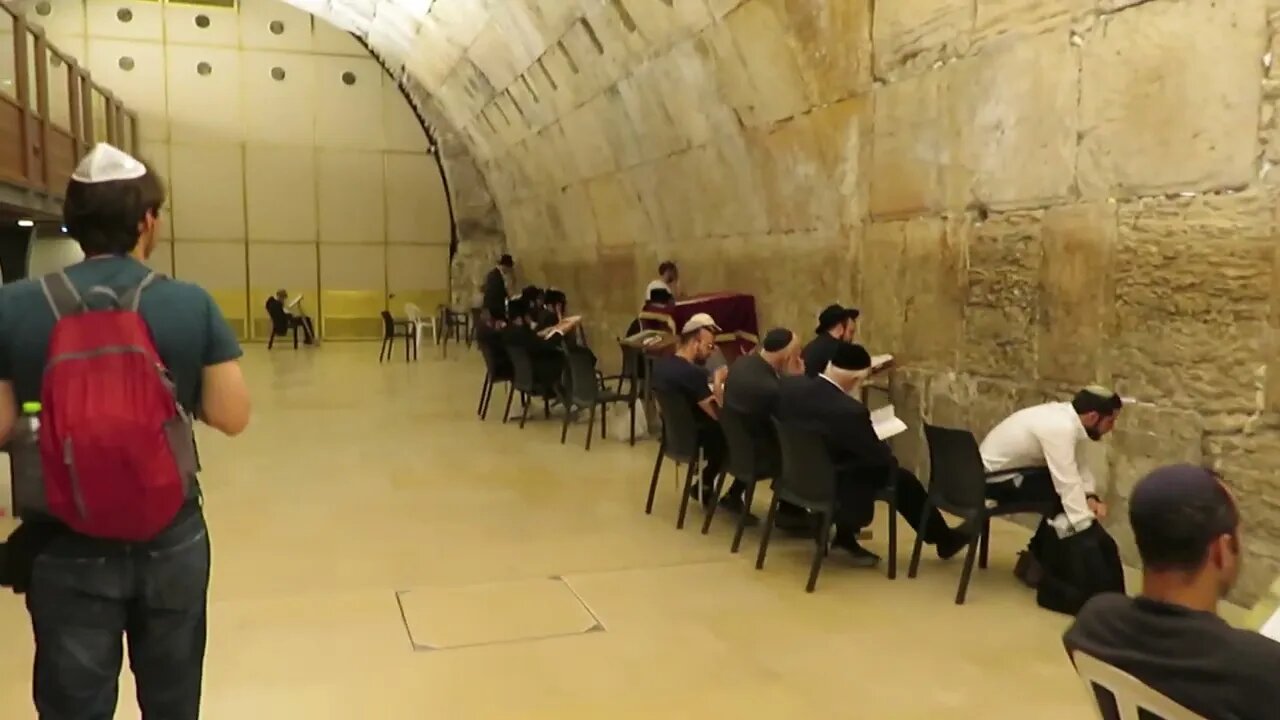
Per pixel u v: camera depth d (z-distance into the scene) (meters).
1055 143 4.63
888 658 3.43
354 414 8.94
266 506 5.61
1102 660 1.55
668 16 7.49
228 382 1.93
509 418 8.76
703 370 5.43
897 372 5.95
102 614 1.85
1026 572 4.22
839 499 4.23
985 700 3.10
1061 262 4.64
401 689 3.19
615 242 11.25
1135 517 1.57
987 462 4.11
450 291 17.39
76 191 1.85
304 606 3.97
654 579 4.32
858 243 6.32
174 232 16.05
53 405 1.68
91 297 1.78
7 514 4.97
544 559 4.62
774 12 6.46
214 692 3.16
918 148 5.61
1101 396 3.85
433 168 17.09
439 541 4.92
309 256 16.73
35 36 8.81
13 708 3.03
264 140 16.28
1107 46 4.30
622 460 6.93
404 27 13.35
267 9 16.02
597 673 3.31
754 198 7.70
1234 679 1.41
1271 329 3.67
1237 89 3.72
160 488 1.74
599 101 9.68
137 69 15.56
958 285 5.37
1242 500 3.80
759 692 3.16
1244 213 3.73
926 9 5.38
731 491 5.51
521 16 9.75
